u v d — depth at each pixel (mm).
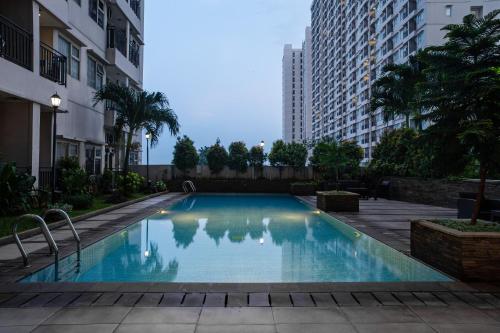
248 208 15352
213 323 3273
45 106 12219
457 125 5047
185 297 3912
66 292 4039
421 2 35938
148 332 3090
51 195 10922
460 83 4949
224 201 19047
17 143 11320
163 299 3848
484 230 4934
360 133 59969
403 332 3107
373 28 53562
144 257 6598
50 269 5434
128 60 22188
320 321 3328
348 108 68250
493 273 4484
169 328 3166
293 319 3369
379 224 9656
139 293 4020
